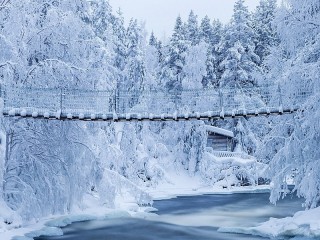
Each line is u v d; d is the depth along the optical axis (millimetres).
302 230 15461
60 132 21125
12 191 18609
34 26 19891
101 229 18984
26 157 20094
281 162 19828
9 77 18141
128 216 22516
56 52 20656
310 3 18297
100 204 23844
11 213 17734
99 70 22047
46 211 20406
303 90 18500
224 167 40438
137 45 43500
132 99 37562
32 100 19438
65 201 20938
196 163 42469
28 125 20328
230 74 43844
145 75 42594
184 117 19719
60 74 20016
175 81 43219
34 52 20516
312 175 17750
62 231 18031
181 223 20891
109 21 39719
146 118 19594
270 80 22391
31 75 19453
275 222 18031
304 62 19016
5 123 19125
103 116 19406
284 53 21469
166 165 42062
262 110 19062
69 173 21344
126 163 34562
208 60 48938
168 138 44281
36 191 19875
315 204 17938
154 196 33938
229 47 47500
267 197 32406
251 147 44000
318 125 17328
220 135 45781
